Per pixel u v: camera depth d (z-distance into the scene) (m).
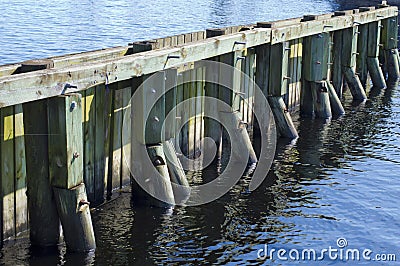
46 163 8.33
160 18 37.97
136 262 8.62
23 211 8.84
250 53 13.84
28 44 26.16
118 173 10.64
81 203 8.45
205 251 9.13
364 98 18.62
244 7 47.44
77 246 8.55
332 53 17.86
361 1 52.72
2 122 8.27
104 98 9.96
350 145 14.38
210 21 38.72
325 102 16.20
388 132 15.54
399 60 22.72
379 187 11.93
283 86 14.36
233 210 10.52
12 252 8.50
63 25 31.94
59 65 8.86
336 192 11.59
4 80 7.17
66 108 8.02
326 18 16.36
